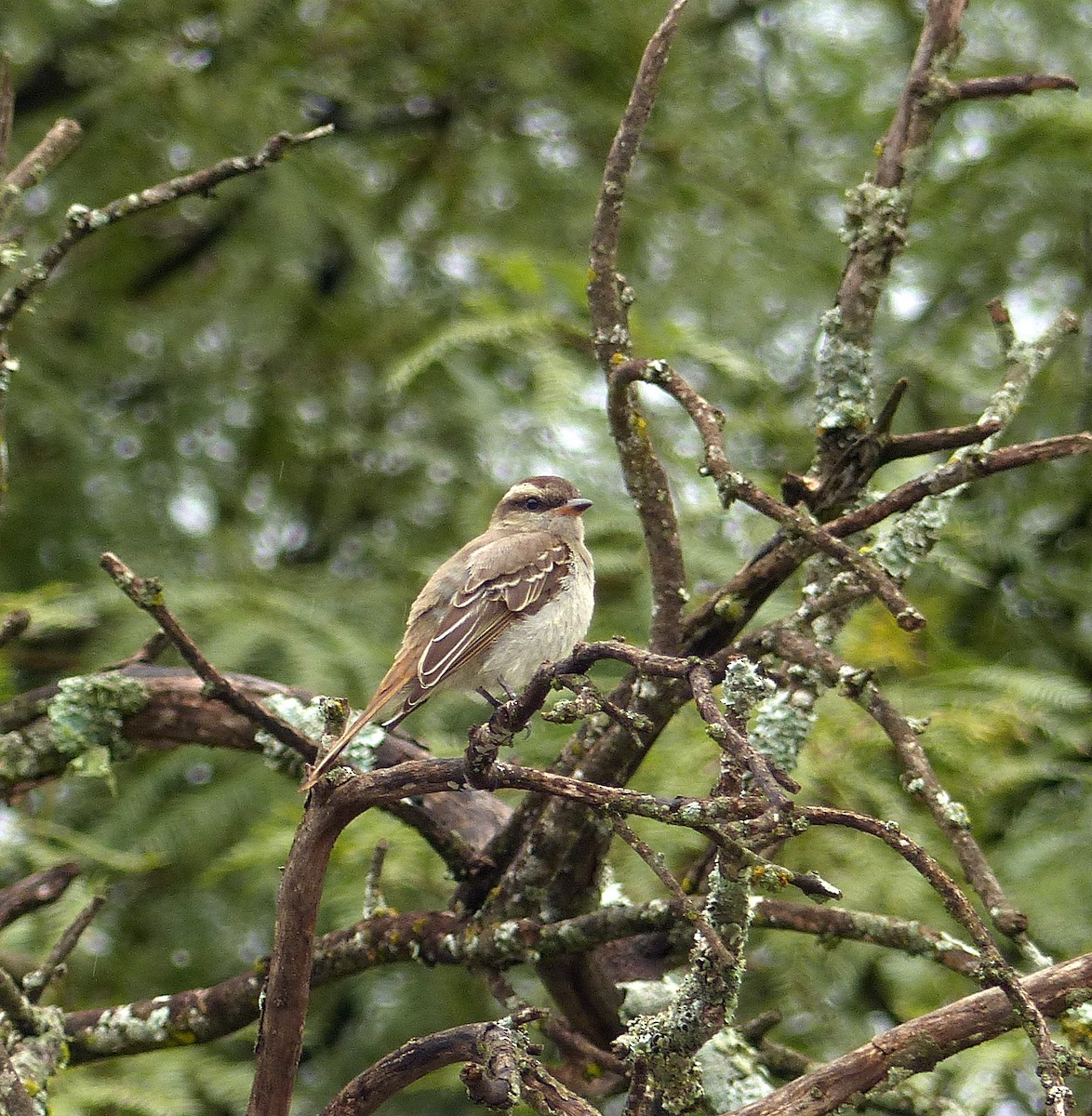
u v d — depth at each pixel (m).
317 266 15.11
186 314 14.34
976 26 14.03
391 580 13.03
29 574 13.12
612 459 12.10
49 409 13.28
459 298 13.55
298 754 8.84
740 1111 6.60
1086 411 12.97
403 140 15.53
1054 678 10.48
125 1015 8.41
